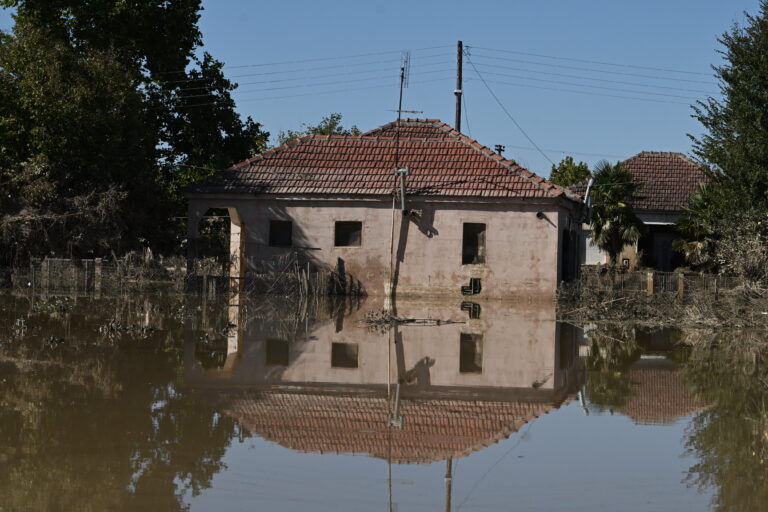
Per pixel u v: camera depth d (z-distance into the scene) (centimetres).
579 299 2672
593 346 1717
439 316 2308
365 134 3312
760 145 3212
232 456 818
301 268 3058
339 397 1130
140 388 1134
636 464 819
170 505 668
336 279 3022
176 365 1332
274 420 981
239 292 3017
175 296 2786
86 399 1046
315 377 1276
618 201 3778
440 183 3019
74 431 888
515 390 1208
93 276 2891
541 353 1593
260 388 1173
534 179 2989
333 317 2202
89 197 3025
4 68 3086
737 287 2609
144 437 875
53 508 653
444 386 1230
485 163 3081
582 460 831
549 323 2172
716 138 3388
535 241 2938
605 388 1231
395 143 3219
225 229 4203
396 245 3011
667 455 854
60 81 3011
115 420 944
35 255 3016
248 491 711
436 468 798
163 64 3703
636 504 694
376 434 930
